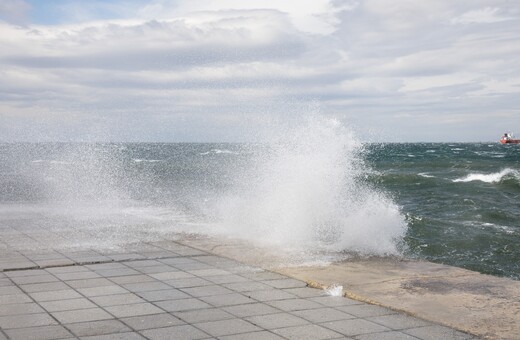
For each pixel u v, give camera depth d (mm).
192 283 4547
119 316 3621
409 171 30734
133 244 6363
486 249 8500
